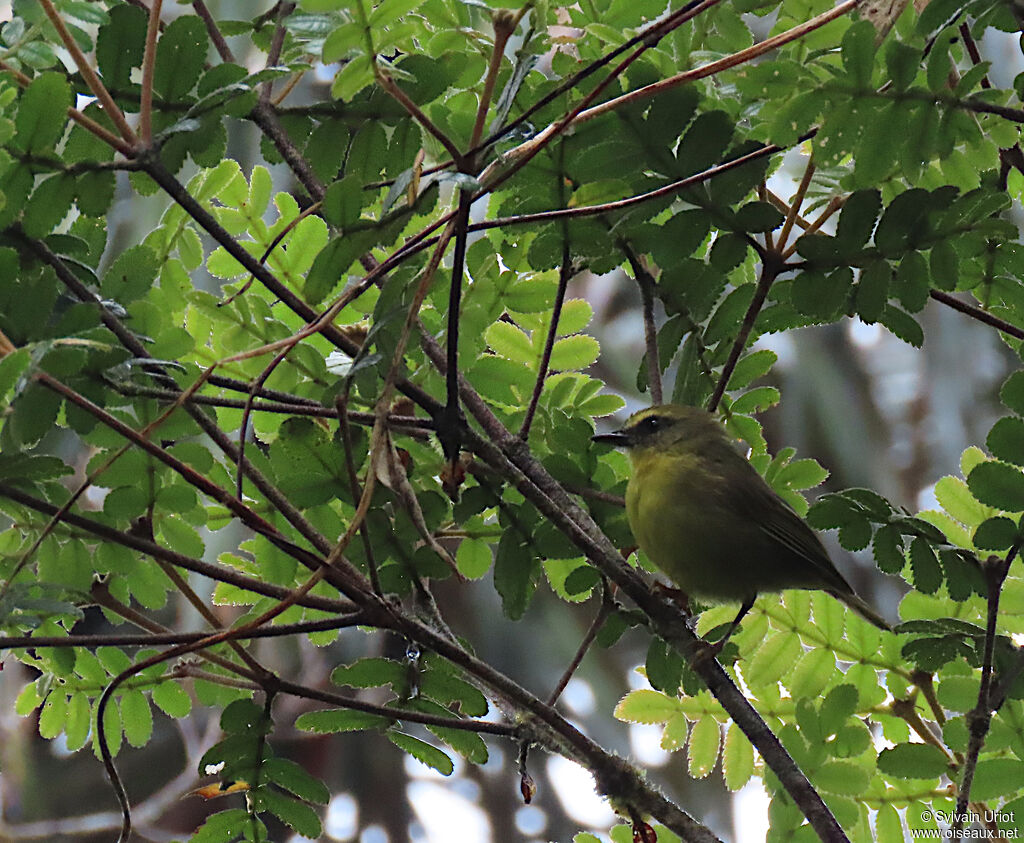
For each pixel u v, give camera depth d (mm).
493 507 7094
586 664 14945
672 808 6441
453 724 6578
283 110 7211
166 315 7016
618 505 7969
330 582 6059
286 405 6691
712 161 6367
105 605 6840
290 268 7844
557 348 7816
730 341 7453
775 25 7543
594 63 5805
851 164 7672
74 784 14789
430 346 7145
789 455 8367
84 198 6168
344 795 15508
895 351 16531
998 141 6715
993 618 6141
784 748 6777
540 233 7000
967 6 5859
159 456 5848
